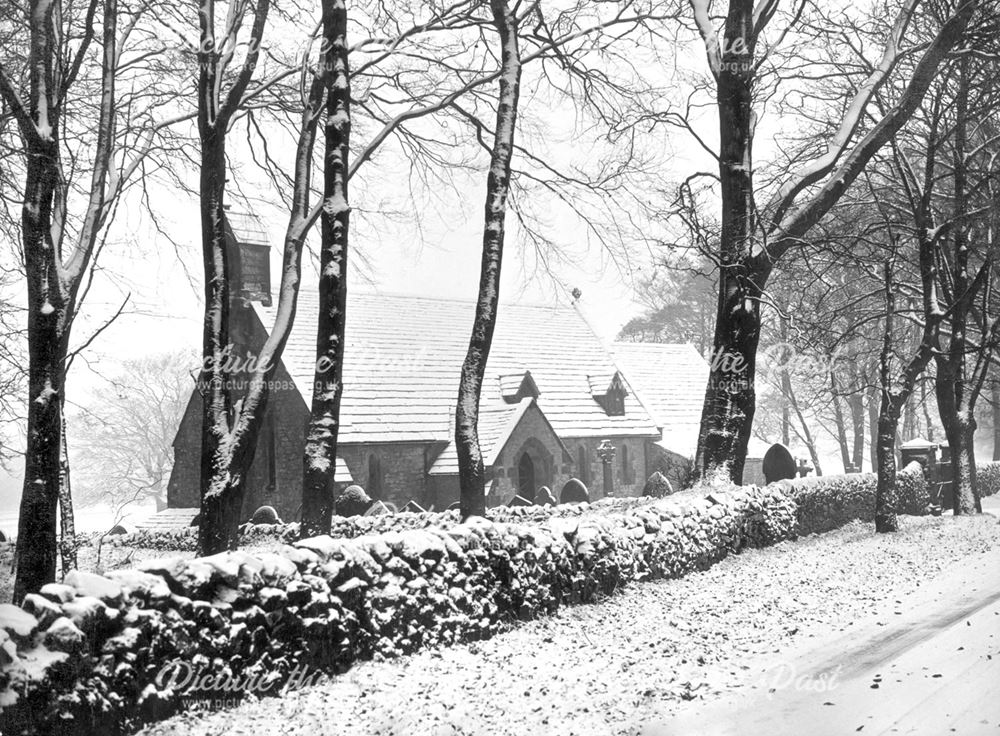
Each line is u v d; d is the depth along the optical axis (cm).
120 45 1556
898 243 2573
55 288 1091
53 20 1165
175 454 4788
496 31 1805
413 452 4312
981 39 2052
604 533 1349
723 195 2009
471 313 5225
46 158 1072
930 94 2516
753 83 2150
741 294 1992
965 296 2461
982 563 1555
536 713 779
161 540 3064
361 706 800
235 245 4512
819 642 998
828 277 3594
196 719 741
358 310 4825
